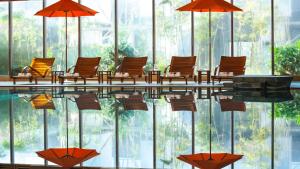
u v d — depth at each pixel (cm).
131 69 1284
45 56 1520
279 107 697
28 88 1193
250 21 1417
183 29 1449
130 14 1479
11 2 1536
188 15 1445
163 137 446
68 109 691
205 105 727
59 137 454
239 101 793
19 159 354
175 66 1268
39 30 1524
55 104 763
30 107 725
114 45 1490
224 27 1433
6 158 358
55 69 1517
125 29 1483
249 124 527
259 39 1414
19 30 1538
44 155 367
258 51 1416
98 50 1498
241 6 1420
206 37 1436
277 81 1071
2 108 716
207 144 407
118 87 1194
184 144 408
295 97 878
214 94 950
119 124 533
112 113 634
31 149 394
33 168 323
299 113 621
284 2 1402
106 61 1495
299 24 1396
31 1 1525
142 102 779
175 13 1452
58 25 1515
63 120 576
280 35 1407
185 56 1331
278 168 318
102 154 366
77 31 1503
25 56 1536
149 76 1273
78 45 1504
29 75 1281
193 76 1238
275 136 447
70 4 1243
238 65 1253
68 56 1509
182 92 1014
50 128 514
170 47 1457
